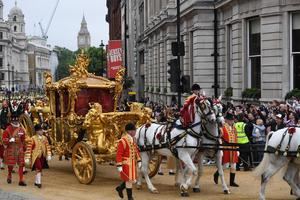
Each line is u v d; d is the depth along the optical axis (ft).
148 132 59.82
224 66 138.41
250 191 58.39
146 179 59.21
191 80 158.40
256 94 113.19
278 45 107.45
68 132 67.77
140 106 67.15
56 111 72.59
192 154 56.03
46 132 73.51
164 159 82.74
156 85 226.17
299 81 106.73
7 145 64.34
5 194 56.90
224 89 137.90
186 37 161.38
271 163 51.49
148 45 257.34
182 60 167.53
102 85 70.74
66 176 68.80
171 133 56.90
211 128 56.18
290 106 82.69
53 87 71.36
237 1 121.08
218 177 65.26
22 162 63.36
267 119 80.12
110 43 144.25
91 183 62.75
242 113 77.36
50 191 58.95
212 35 144.25
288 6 105.50
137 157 51.88
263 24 110.11
